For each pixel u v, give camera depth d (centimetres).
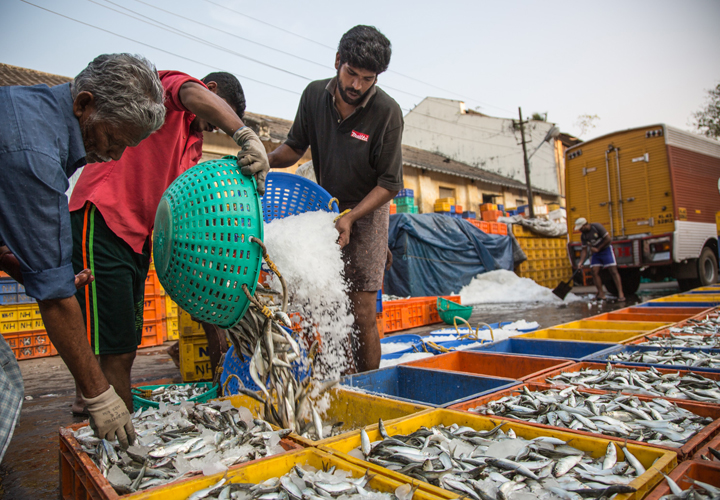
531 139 3098
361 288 331
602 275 1313
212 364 376
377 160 317
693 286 1277
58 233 148
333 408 262
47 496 211
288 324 187
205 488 139
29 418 342
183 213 177
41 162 144
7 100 146
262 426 192
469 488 143
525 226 1794
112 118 158
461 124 3294
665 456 149
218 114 216
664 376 265
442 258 1316
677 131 1222
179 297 184
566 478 149
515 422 190
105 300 238
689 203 1224
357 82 278
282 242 217
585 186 1351
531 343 409
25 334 667
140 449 169
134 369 548
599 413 207
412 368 312
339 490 137
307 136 362
